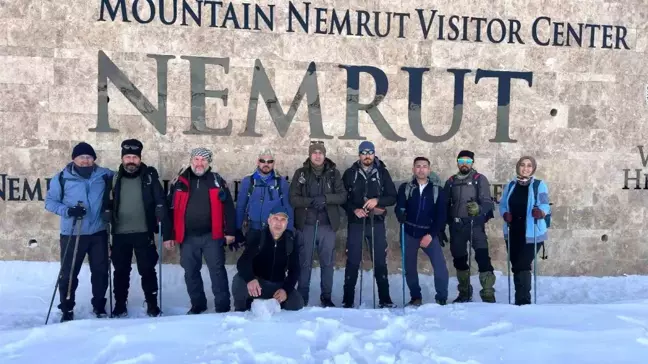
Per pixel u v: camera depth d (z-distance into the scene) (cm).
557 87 720
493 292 587
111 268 612
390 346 395
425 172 582
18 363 360
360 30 682
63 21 634
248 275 496
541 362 368
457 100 702
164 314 571
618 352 385
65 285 532
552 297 671
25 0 627
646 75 734
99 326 422
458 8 698
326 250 590
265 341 394
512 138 715
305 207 572
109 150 647
